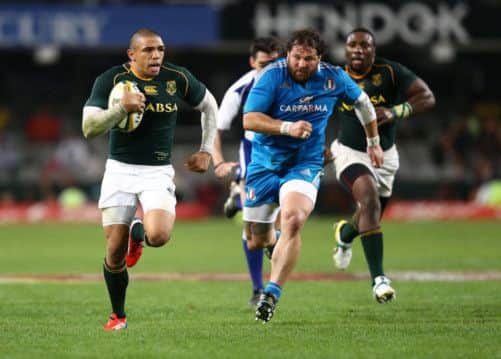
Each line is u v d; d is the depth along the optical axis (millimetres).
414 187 96125
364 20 87500
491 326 27297
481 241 65188
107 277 26891
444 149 101438
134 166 26750
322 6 87562
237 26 88875
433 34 88000
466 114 110000
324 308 31984
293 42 27328
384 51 109875
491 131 102812
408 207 91938
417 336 25531
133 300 34844
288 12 88188
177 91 26938
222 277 44438
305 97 28016
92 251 58781
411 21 87812
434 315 29906
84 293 37156
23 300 34750
